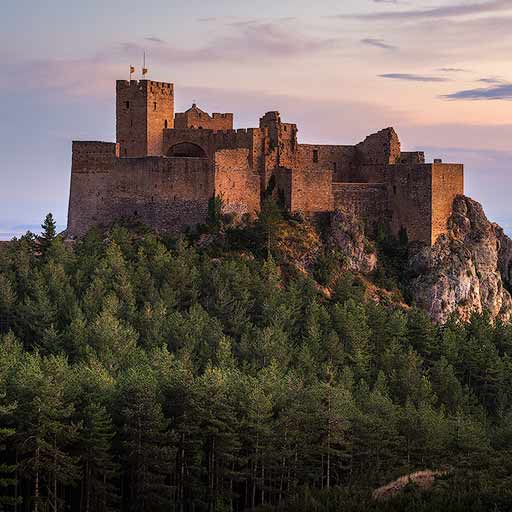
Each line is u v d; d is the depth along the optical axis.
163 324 161.00
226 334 169.38
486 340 180.50
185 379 126.88
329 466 129.50
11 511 119.94
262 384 133.62
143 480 120.25
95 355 143.50
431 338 177.62
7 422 117.94
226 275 181.12
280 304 175.88
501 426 147.62
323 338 167.00
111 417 124.31
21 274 179.88
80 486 123.19
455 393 160.25
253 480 125.25
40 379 118.50
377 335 174.62
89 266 183.12
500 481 113.50
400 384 157.25
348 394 136.25
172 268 179.62
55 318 164.62
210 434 123.94
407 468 127.31
